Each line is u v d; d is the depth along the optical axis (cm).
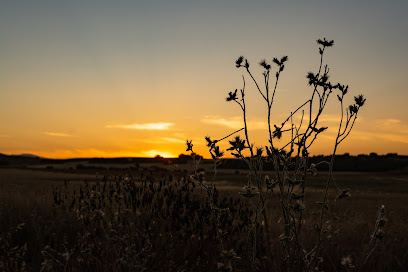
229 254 271
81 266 401
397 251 559
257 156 260
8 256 446
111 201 469
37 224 585
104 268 369
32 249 517
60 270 408
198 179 282
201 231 472
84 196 486
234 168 6588
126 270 362
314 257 270
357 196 2103
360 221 747
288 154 261
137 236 398
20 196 853
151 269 386
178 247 461
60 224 577
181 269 416
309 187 2878
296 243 266
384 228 690
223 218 479
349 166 8906
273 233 479
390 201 1752
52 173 5291
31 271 448
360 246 568
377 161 9062
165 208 494
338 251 494
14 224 615
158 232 473
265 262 370
